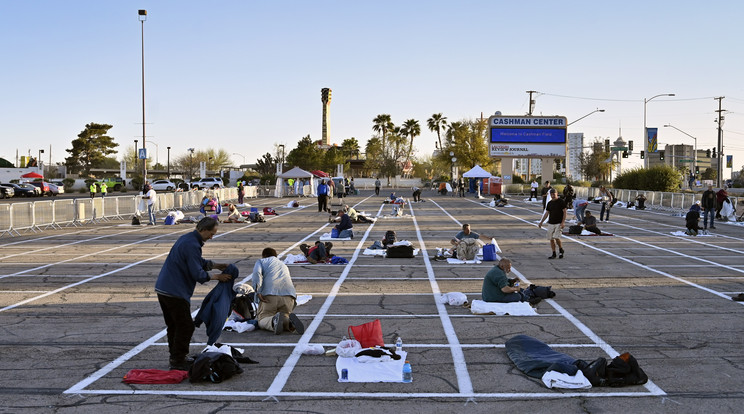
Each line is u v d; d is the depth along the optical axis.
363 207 41.81
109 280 13.03
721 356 7.42
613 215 34.88
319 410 5.66
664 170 53.47
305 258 15.95
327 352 7.46
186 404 5.81
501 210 39.09
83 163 123.12
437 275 13.82
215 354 6.57
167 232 24.34
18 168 76.75
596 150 112.81
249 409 5.68
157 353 7.60
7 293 11.57
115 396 6.03
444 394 6.09
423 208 41.22
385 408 5.71
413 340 8.18
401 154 124.00
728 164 119.25
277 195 58.12
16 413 5.57
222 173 90.06
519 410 5.66
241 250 18.50
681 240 21.59
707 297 11.21
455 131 96.62
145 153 42.53
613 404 5.82
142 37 41.94
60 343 8.05
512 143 65.06
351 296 11.34
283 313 8.59
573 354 7.52
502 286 10.16
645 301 10.84
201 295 11.42
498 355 7.48
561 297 11.21
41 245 19.67
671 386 6.33
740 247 19.44
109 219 30.80
